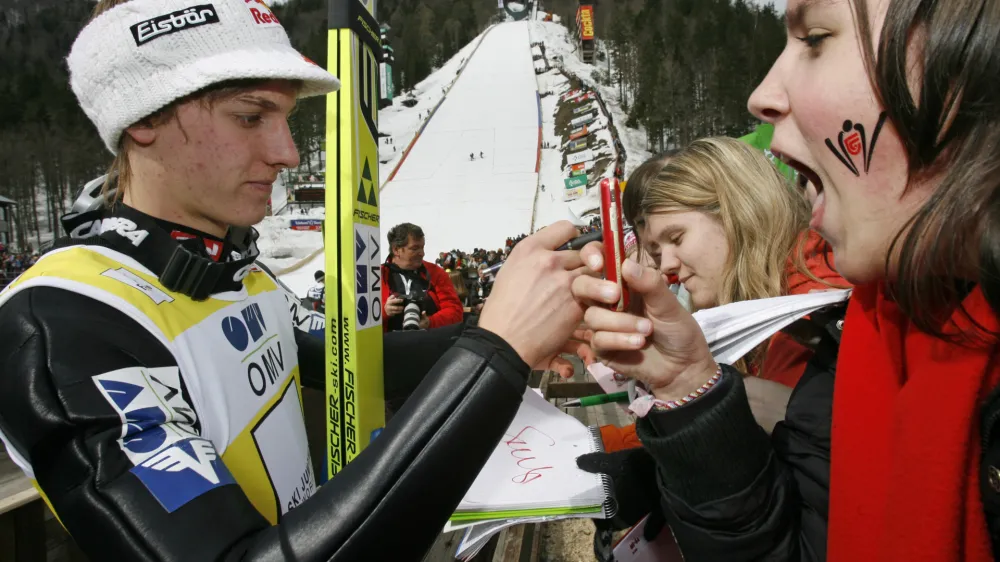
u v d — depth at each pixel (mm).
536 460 1016
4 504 1205
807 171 615
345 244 1139
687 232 1306
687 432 637
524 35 83938
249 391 933
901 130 489
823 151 563
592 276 688
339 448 1143
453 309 3926
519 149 48375
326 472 1210
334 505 624
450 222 36156
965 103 461
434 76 77062
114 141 874
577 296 665
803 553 672
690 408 646
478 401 637
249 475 878
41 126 48406
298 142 49688
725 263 1285
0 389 688
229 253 991
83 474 632
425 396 654
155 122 833
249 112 863
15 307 732
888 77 479
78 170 42469
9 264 20984
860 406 604
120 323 757
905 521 530
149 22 792
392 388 1345
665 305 628
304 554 595
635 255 1561
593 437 1099
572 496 925
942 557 502
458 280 7289
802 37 563
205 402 819
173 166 854
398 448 631
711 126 52688
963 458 507
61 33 72062
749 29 68312
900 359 596
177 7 801
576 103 53875
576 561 2316
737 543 641
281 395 1040
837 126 535
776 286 1191
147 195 884
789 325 827
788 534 667
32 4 79812
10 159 42062
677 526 692
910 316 530
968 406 506
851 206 556
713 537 651
